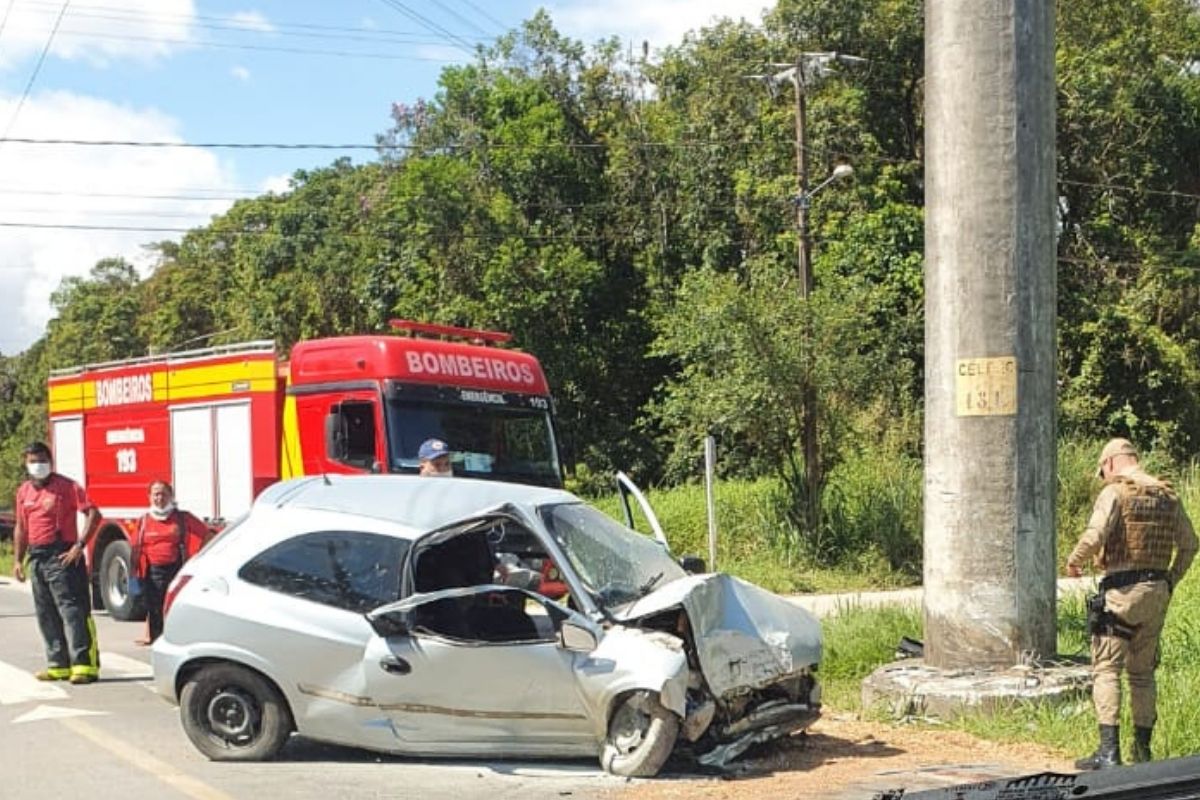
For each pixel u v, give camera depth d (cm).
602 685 684
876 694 873
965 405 880
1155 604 684
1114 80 3047
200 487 1502
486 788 674
